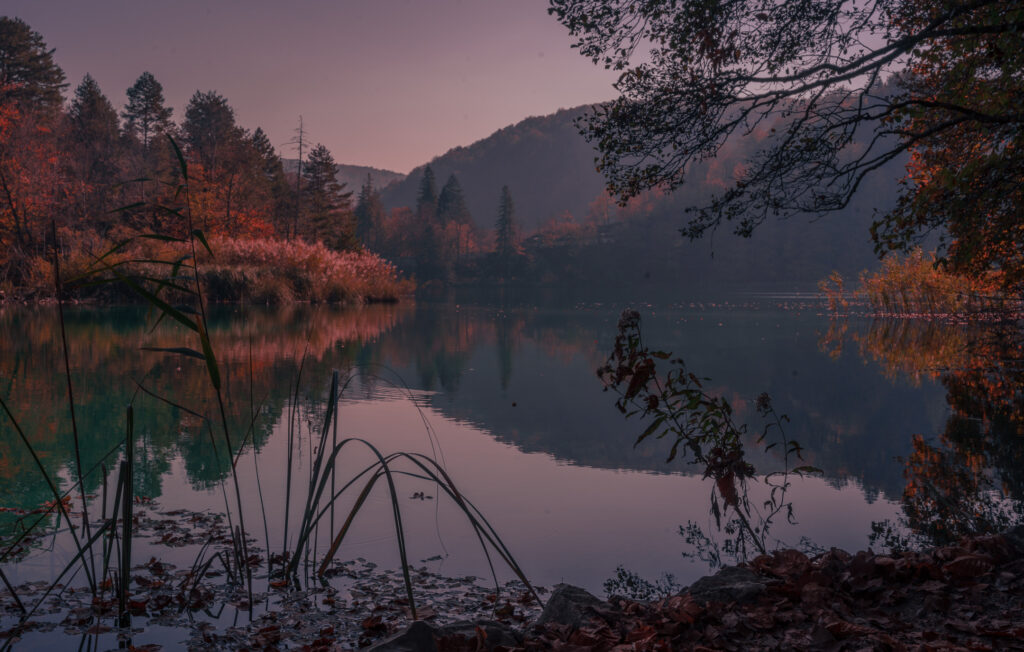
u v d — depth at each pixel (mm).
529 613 3008
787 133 6914
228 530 4176
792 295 53031
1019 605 2490
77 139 49594
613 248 109938
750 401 9000
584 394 9734
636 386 4109
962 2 5660
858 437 6961
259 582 3424
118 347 13312
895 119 6543
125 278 2840
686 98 6570
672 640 2332
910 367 12250
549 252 111812
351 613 3049
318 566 3646
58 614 3000
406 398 9211
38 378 9750
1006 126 6336
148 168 49906
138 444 6344
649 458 6148
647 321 24703
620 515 4535
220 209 49000
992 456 6125
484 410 8438
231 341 14969
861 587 2768
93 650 2652
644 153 6793
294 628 2855
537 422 7734
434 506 4746
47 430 6816
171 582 3377
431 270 108562
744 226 6949
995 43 5848
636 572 3555
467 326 22391
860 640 2254
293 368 11336
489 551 3887
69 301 24750
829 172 6777
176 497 4828
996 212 6586
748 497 4980
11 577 3438
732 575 2891
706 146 6750
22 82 56406
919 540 3990
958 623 2379
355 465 5805
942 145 7738
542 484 5312
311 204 58938
